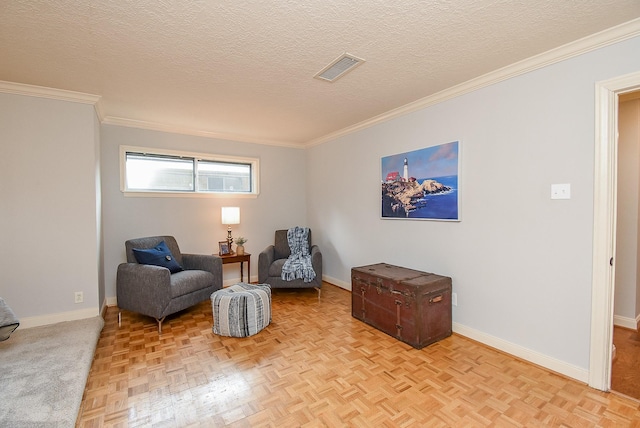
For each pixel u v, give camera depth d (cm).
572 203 194
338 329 279
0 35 175
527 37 181
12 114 252
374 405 172
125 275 291
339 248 422
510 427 154
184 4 148
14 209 255
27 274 260
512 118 222
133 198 364
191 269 352
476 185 247
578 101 190
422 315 241
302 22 165
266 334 269
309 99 285
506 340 231
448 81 246
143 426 156
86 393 183
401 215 316
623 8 154
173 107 306
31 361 201
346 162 402
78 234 278
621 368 210
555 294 203
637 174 270
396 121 321
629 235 275
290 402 176
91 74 229
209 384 193
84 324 264
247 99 284
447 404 173
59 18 159
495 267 236
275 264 383
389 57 205
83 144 278
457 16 160
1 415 149
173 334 269
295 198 491
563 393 181
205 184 421
